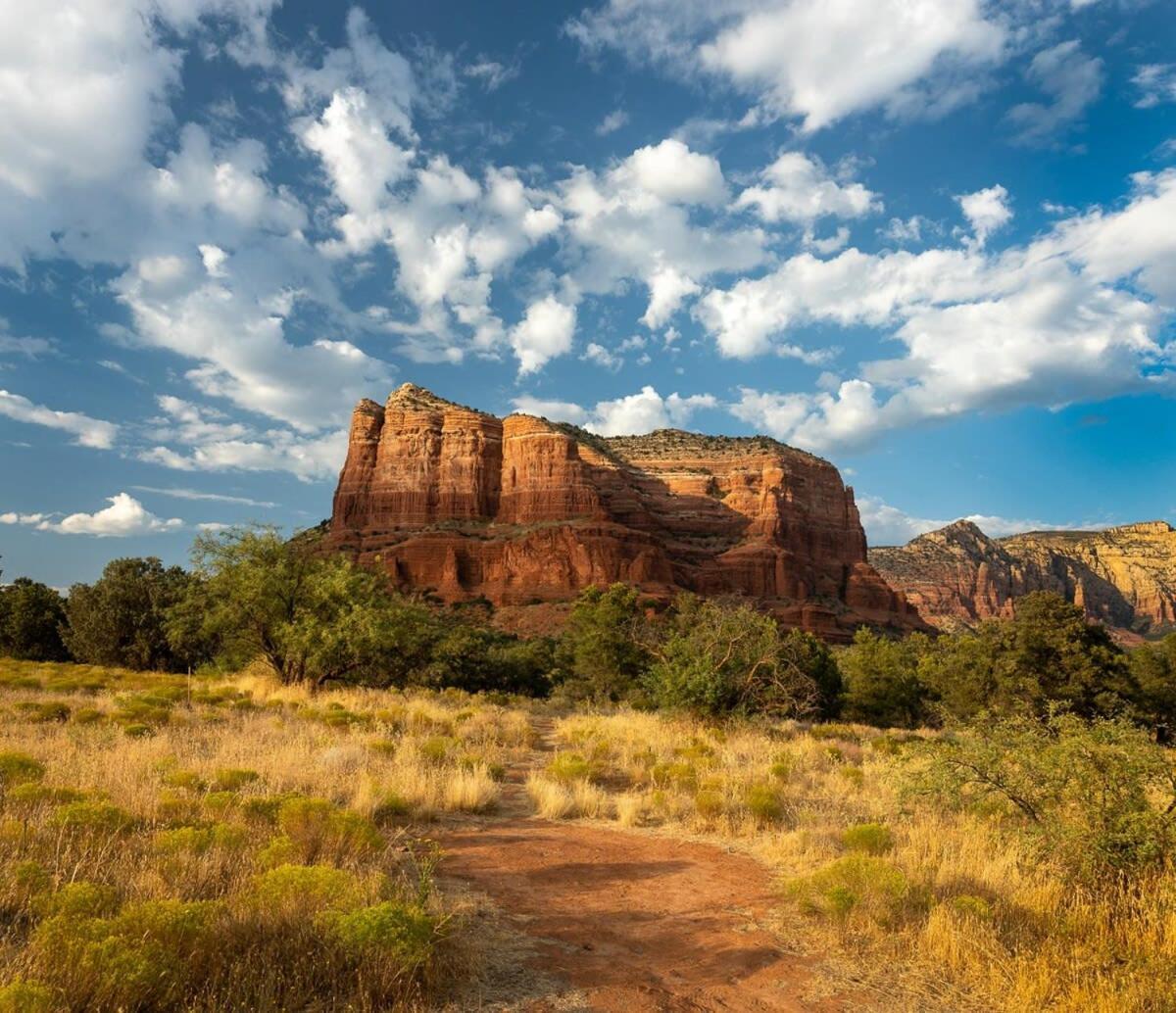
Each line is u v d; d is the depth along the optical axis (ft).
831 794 42.29
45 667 112.16
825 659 133.90
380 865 24.20
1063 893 24.02
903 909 23.00
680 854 30.42
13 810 26.11
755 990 18.29
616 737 65.92
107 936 15.51
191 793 31.58
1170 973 18.07
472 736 60.80
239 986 15.10
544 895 24.41
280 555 95.81
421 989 16.56
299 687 87.56
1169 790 25.93
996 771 29.78
